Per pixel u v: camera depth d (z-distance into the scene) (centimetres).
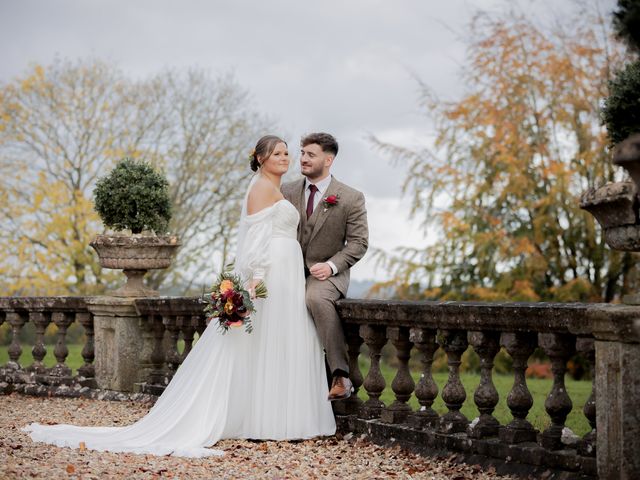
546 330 414
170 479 404
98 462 438
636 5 329
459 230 1559
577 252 1587
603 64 1571
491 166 1611
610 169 1517
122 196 712
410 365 1577
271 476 420
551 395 417
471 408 696
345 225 562
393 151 1656
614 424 359
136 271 734
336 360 537
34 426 532
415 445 491
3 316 810
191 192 2097
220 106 2147
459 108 1628
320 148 562
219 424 521
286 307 542
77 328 1688
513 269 1555
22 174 1933
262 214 542
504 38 1647
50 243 1841
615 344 358
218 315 518
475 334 458
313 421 538
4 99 1952
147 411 647
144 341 720
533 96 1628
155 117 2095
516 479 414
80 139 2005
